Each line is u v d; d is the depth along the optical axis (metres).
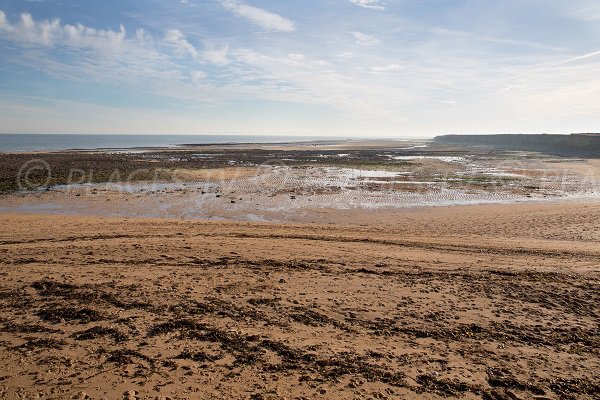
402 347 5.88
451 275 9.09
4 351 5.44
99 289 7.74
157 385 4.74
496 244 12.12
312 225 15.16
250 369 5.17
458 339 6.18
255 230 13.41
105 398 4.46
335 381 4.95
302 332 6.25
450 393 4.80
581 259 10.55
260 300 7.40
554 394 4.86
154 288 7.85
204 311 6.87
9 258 9.66
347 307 7.23
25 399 4.39
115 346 5.65
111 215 16.97
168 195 21.48
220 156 51.03
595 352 5.87
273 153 59.28
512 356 5.71
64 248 10.59
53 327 6.20
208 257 10.01
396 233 13.74
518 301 7.67
